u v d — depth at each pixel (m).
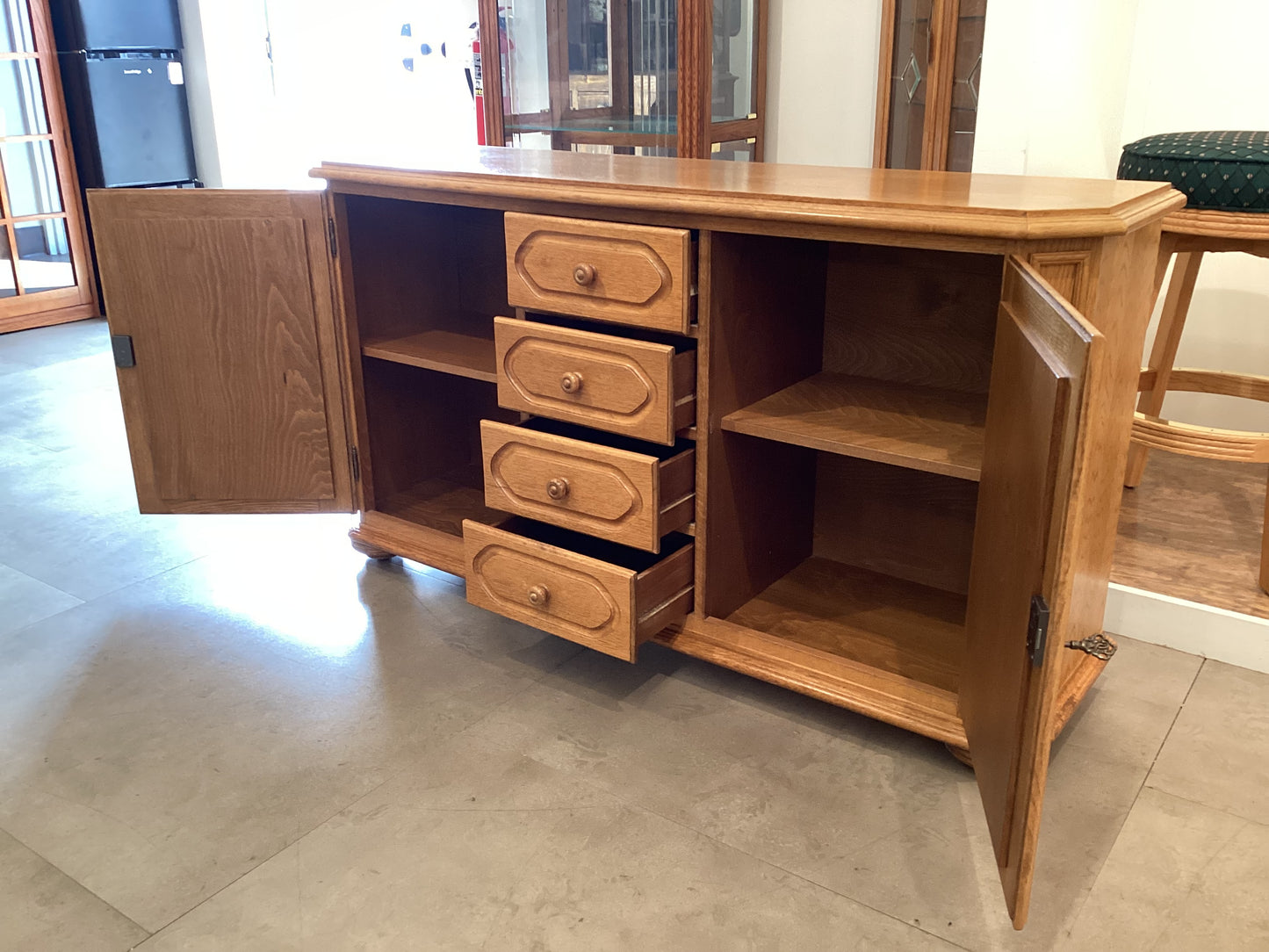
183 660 2.00
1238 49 2.52
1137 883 1.42
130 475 2.87
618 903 1.40
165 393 2.25
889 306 1.90
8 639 2.07
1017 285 1.34
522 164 2.02
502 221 2.35
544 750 1.72
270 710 1.84
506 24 3.57
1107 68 2.60
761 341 1.80
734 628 1.85
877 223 1.44
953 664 1.77
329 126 4.71
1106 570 1.76
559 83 3.50
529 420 1.92
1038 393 1.15
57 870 1.47
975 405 1.80
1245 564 2.10
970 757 1.61
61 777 1.67
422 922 1.37
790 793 1.61
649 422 1.68
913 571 2.07
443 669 1.97
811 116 3.38
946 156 3.00
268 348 2.20
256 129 4.85
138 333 2.21
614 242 1.66
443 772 1.67
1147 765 1.66
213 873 1.46
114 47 4.41
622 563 1.91
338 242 2.13
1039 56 2.56
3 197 4.23
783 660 1.77
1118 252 1.44
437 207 2.36
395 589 2.28
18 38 4.19
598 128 3.44
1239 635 1.90
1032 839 1.16
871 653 1.81
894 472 2.04
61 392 3.53
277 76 4.79
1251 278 2.62
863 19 3.17
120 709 1.85
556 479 1.79
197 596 2.25
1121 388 1.58
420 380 2.44
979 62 2.88
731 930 1.35
